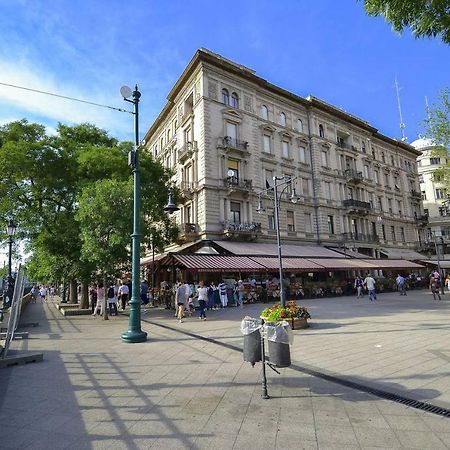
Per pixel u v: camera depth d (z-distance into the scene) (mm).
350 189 40188
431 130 19781
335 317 14766
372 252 40000
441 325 11758
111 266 16984
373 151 45844
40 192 21359
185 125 32031
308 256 29281
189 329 12852
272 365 5582
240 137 30828
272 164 32781
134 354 8633
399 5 5105
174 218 32156
